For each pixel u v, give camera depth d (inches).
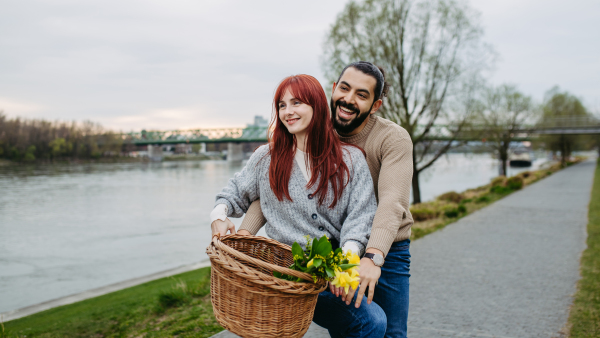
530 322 136.2
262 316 50.7
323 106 61.8
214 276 55.4
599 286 172.2
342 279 48.9
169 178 1871.3
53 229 657.0
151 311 164.6
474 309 149.1
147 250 482.6
